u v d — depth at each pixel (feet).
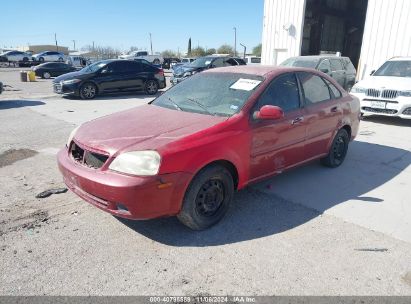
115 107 37.27
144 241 10.73
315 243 10.81
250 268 9.53
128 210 10.02
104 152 10.40
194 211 10.93
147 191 9.80
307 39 85.25
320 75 16.47
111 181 9.84
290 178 16.24
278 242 10.82
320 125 15.66
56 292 8.48
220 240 10.89
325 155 16.88
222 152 11.18
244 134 11.93
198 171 10.75
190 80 15.56
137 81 48.44
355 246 10.69
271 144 13.12
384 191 15.01
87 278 9.00
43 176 15.93
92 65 47.37
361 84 30.19
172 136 10.71
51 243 10.49
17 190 14.29
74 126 26.58
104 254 10.02
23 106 36.68
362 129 27.43
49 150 20.01
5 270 9.20
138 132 11.14
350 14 96.12
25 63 136.87
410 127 28.30
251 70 14.57
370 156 20.06
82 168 10.73
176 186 10.21
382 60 50.24
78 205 13.00
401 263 9.89
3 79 78.95
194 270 9.41
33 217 12.04
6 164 17.53
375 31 50.26
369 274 9.39
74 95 44.32
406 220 12.46
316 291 8.70
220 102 13.06
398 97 27.76
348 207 13.35
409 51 47.50
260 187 15.07
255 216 12.47
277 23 62.85
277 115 12.12
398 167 18.22
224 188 11.85
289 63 42.98
